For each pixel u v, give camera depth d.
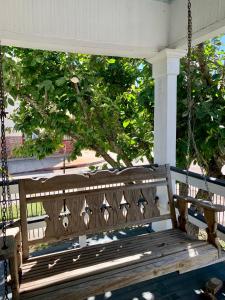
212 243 2.09
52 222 2.08
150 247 2.07
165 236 2.29
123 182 2.39
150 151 4.64
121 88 4.63
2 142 1.75
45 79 3.81
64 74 3.84
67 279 1.67
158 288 2.11
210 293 1.97
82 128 4.29
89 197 2.24
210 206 2.10
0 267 2.35
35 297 1.52
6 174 1.79
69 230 2.12
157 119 3.30
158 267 1.79
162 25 3.07
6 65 3.57
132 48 2.96
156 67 3.23
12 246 1.50
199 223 2.85
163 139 3.21
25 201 2.01
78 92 3.88
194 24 2.71
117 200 2.34
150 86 4.11
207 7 2.55
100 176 2.32
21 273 1.75
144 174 2.48
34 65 3.81
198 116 3.30
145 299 1.99
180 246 2.07
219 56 4.30
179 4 2.92
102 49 2.87
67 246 2.96
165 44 3.11
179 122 3.69
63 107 3.91
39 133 4.29
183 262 1.87
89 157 9.30
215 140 3.45
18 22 2.47
